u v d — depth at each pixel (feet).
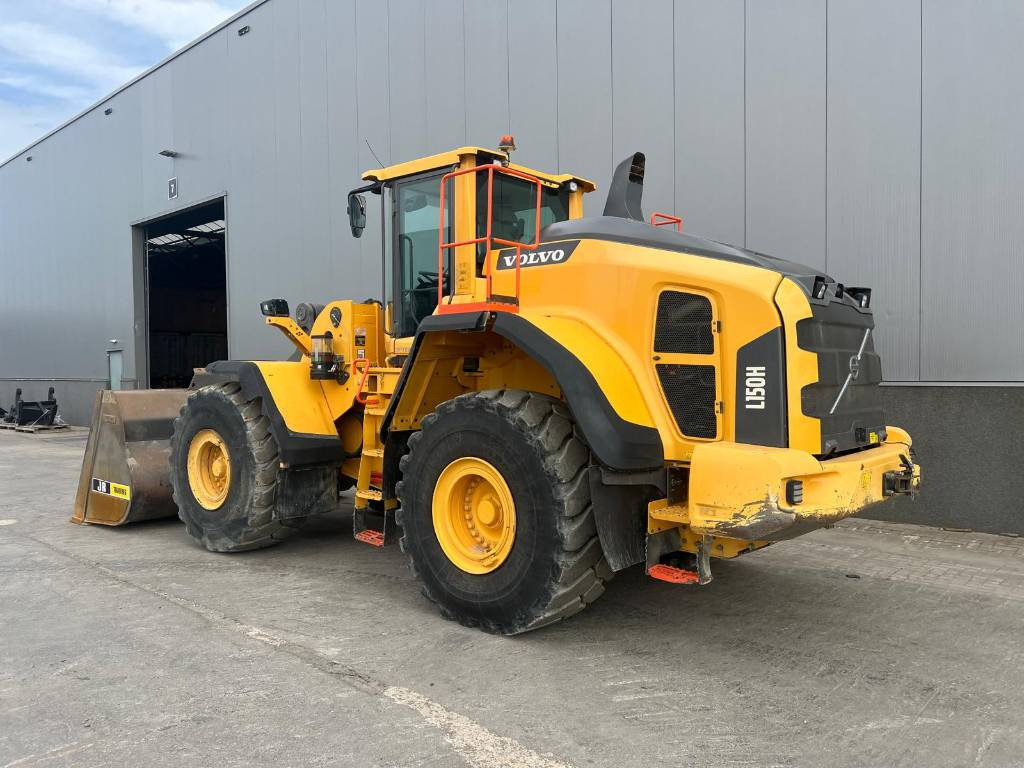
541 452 11.46
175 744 8.78
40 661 11.23
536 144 28.04
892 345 20.70
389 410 14.07
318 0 36.78
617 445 10.87
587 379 11.19
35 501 25.59
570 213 17.61
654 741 8.96
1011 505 19.15
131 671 10.86
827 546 18.58
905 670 11.19
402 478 14.33
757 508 10.00
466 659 11.39
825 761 8.55
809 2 21.63
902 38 20.18
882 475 11.78
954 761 8.58
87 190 58.23
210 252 84.12
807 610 13.91
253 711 9.61
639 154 14.62
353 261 35.86
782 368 10.63
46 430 57.26
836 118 21.33
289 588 15.12
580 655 11.66
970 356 19.54
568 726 9.32
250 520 17.02
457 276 14.99
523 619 11.78
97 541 19.38
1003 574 16.12
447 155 15.23
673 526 11.96
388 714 9.56
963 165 19.44
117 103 53.62
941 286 19.86
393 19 33.09
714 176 23.63
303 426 17.15
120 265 55.01
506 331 11.98
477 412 12.28
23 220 67.77
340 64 35.86
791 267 12.56
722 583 15.58
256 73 40.96
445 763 8.41
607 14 25.82
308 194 38.09
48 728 9.17
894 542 18.89
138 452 20.45
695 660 11.51
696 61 23.84
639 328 11.80
